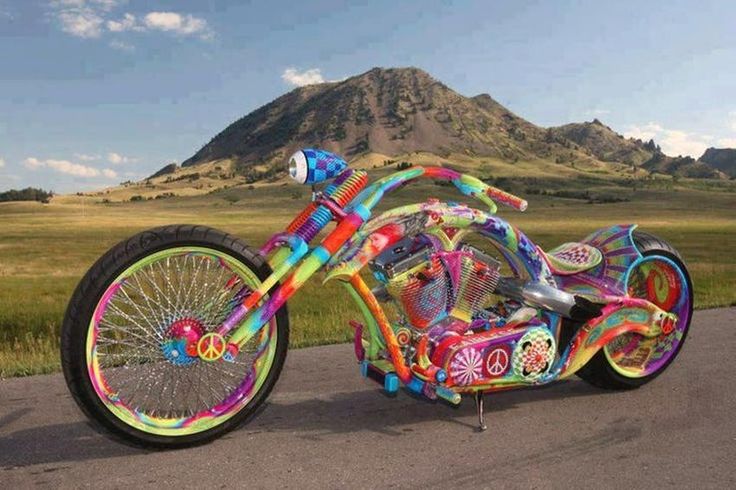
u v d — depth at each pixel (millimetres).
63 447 3650
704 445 3783
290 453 3609
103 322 3410
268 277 3641
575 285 4770
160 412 3758
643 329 4715
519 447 3746
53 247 93688
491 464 3498
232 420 3725
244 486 3191
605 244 4938
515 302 4508
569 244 5035
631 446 3764
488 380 4023
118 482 3217
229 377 4055
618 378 4801
